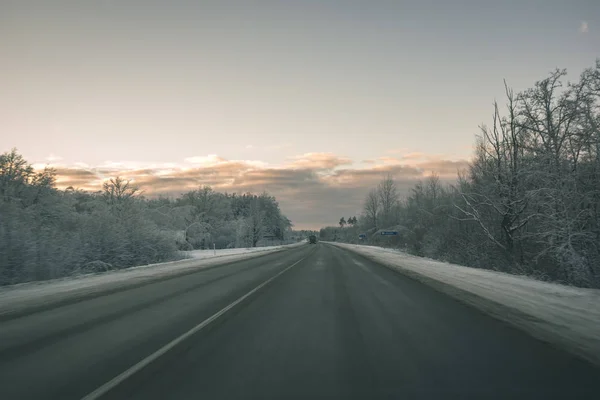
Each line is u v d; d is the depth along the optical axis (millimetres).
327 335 6812
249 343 6293
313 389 4297
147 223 32250
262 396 4098
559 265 17359
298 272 19656
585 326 7344
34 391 4277
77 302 10594
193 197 78562
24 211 21812
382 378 4648
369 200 92500
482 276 16484
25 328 7445
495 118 23141
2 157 27641
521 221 20625
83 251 22109
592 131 17547
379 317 8375
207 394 4156
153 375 4777
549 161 19562
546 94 20562
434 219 38562
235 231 79875
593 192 16688
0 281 15516
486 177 25906
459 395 4125
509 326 7422
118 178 44031
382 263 25938
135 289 13344
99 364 5234
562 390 4273
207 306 9922
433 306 9727
